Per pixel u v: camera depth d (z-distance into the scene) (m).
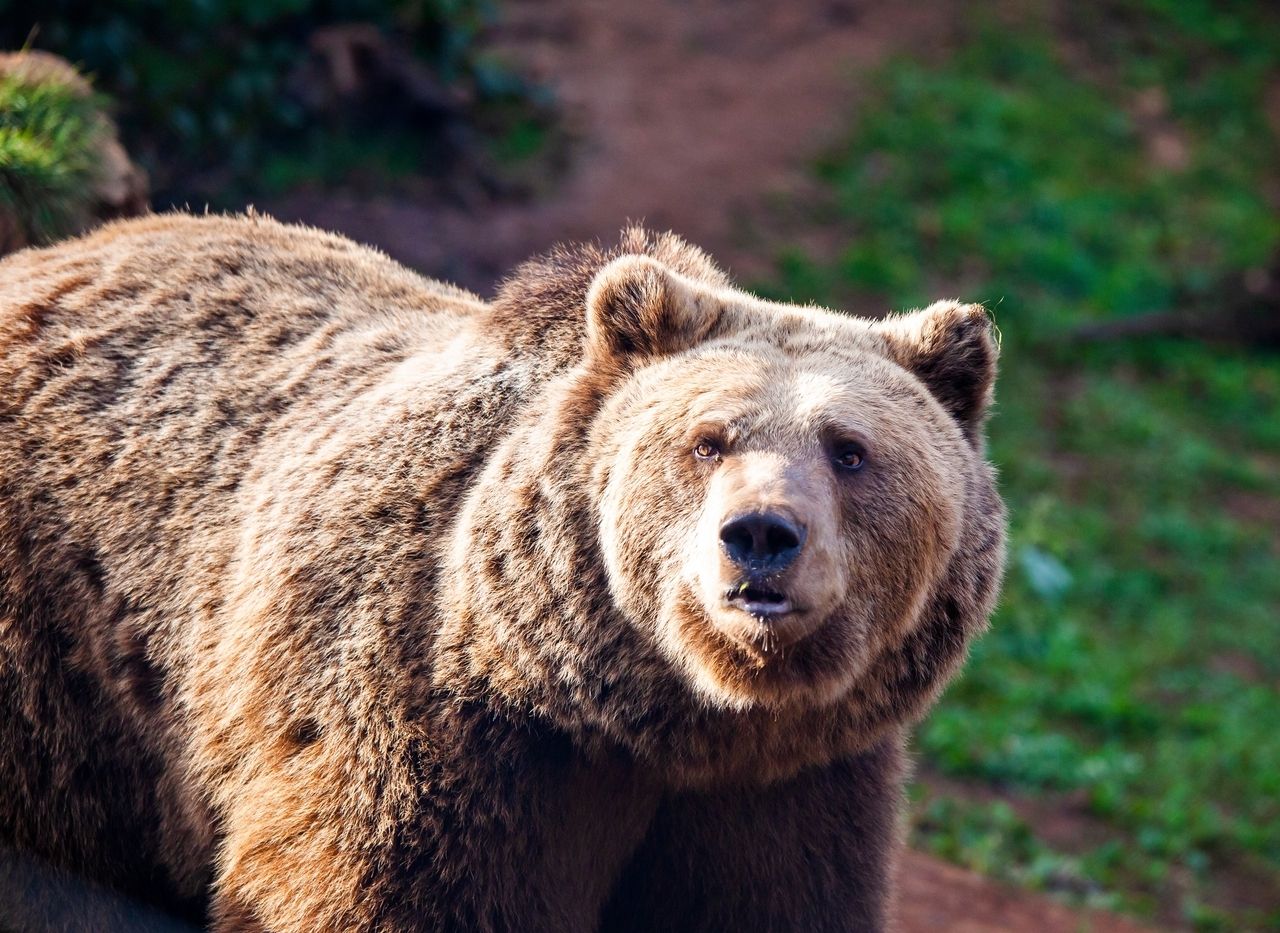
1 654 8.89
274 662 8.07
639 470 7.39
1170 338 33.38
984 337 8.36
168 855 9.06
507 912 7.68
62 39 20.91
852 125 35.09
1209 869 17.80
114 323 9.68
